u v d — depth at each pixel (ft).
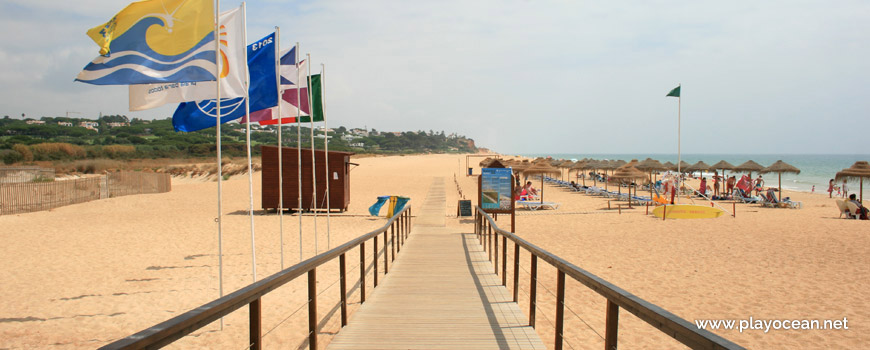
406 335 14.05
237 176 139.74
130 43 19.12
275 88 27.12
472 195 86.12
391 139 645.92
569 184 109.40
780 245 35.58
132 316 20.85
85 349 17.12
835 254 31.96
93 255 34.22
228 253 34.86
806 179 160.25
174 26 19.44
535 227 47.60
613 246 36.37
